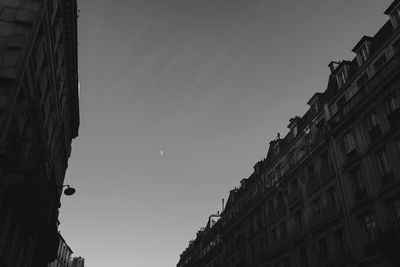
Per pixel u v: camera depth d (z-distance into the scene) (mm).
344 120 27719
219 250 55719
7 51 16422
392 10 24906
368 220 24266
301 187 33469
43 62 21141
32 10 17859
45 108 22766
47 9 19578
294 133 36906
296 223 33781
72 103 32875
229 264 49938
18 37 16797
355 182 26406
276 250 36188
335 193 28453
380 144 24000
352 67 29203
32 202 17984
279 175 38281
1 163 15008
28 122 18766
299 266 31906
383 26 26688
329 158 29750
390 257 20750
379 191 23219
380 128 24328
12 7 17812
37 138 20500
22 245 21312
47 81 22562
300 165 33844
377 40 26625
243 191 48781
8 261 18578
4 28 17109
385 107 24156
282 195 37281
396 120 22906
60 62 25812
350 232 25547
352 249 24984
